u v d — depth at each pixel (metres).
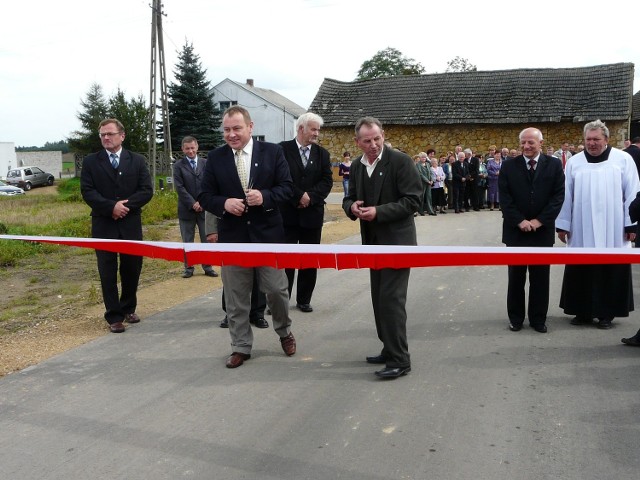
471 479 3.21
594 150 5.96
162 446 3.63
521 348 5.31
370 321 6.22
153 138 26.33
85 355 5.31
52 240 4.26
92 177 5.98
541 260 3.19
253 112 55.09
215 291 7.74
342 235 13.34
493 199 19.06
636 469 3.29
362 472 3.29
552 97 27.47
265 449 3.57
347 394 4.34
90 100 56.72
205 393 4.41
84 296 7.70
